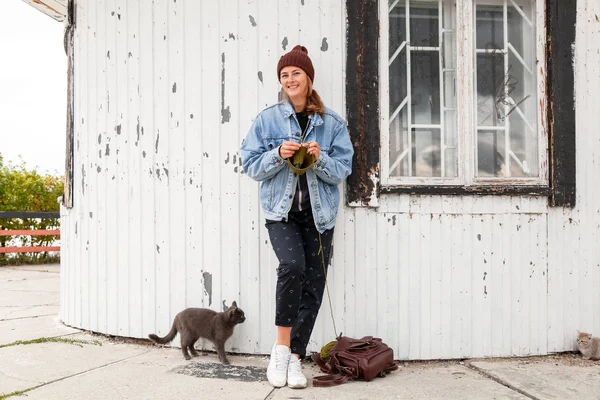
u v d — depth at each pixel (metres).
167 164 3.71
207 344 3.60
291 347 3.15
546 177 3.65
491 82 3.69
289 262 2.92
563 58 3.63
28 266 9.78
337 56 3.51
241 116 3.56
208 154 3.61
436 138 3.66
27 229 10.52
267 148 3.12
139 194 3.79
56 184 11.53
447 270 3.55
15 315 4.84
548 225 3.64
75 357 3.44
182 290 3.67
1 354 3.49
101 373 3.12
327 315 3.49
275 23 3.53
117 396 2.73
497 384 3.02
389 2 3.60
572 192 3.64
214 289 3.60
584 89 3.68
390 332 3.52
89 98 4.02
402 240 3.53
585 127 3.68
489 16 3.69
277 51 3.53
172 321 3.70
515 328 3.60
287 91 3.06
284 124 3.12
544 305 3.63
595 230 3.71
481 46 3.68
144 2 3.76
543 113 3.65
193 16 3.63
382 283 3.52
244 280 3.55
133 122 3.81
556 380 3.08
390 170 3.61
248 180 3.55
